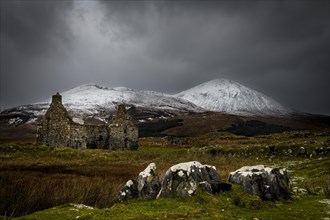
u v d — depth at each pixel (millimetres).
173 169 14883
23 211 14289
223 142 81750
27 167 33125
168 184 14500
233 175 16766
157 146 80062
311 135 77750
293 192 17016
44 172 28406
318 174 26547
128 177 25531
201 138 104000
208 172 15977
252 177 15422
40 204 15273
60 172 28812
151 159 47281
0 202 14625
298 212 12625
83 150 54156
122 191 15289
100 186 18672
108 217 10484
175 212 11258
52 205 15352
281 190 16141
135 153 53719
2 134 164125
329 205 14281
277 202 14867
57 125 61906
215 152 54375
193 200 13461
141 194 14758
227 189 15055
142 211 11555
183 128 185375
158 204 12836
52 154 48875
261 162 43094
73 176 25484
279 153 46844
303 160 40719
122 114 69000
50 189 17547
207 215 11117
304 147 45000
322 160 35688
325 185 18906
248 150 50938
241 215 11859
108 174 27766
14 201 14953
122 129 68312
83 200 16031
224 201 13750
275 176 16453
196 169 15359
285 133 100062
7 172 25953
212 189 14562
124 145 67875
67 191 16969
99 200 16281
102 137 66125
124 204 13422
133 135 69438
